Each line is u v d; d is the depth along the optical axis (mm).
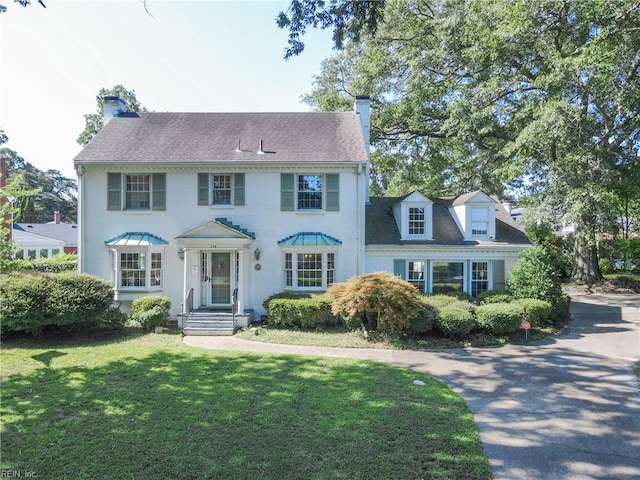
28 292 11086
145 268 14242
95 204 14562
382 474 4391
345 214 14820
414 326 11539
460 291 15508
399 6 22297
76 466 4535
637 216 28953
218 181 14961
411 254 15391
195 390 7109
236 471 4426
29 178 57438
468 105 20125
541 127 16047
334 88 29625
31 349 10266
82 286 11844
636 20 15961
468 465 4629
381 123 25422
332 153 15070
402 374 8227
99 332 12289
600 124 19328
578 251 23922
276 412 6105
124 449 4918
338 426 5602
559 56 17344
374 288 11500
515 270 14227
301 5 7512
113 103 17422
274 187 14820
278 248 14750
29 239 32625
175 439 5188
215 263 15000
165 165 14430
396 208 16562
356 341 11406
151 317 12664
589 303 18062
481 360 9523
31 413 6039
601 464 4797
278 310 13047
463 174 26500
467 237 15859
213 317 13539
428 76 22453
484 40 18812
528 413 6324
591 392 7297
